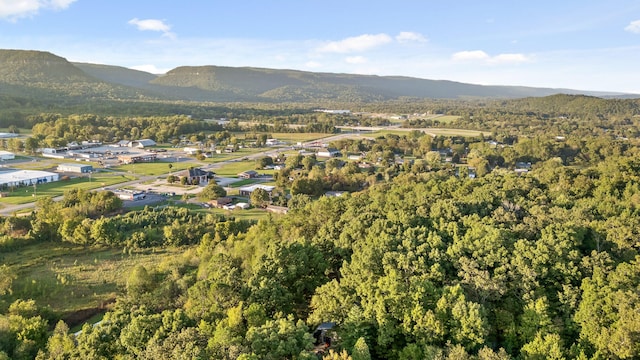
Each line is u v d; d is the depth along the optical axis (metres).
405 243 83.19
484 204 109.94
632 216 97.31
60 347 69.00
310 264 86.12
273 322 63.22
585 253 87.50
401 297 67.44
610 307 65.06
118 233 144.88
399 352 64.12
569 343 67.19
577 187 134.50
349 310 70.62
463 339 62.88
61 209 164.88
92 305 102.56
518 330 67.75
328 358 57.12
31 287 107.38
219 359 55.31
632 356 59.31
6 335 75.00
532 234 90.88
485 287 71.00
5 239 137.00
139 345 62.94
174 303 86.44
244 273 84.94
